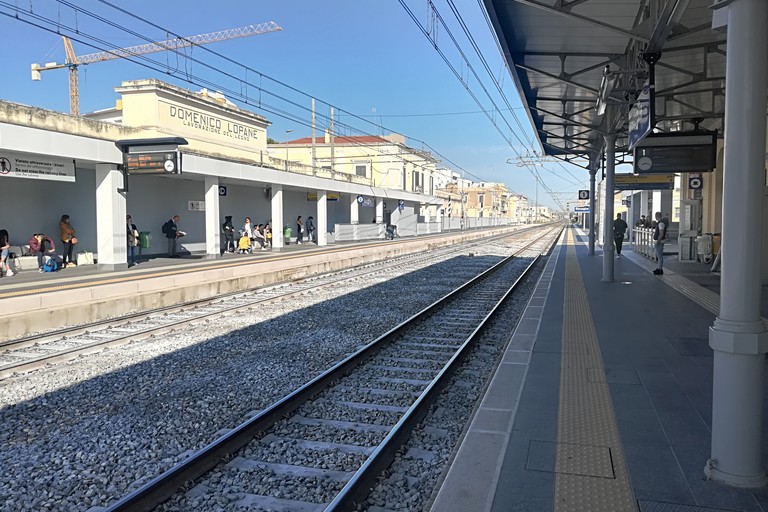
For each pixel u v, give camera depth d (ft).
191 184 85.97
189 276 49.39
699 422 15.34
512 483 12.06
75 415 19.25
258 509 12.58
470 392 20.92
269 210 108.88
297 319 36.88
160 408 19.70
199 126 83.71
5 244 52.08
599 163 74.33
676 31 26.99
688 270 57.16
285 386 22.02
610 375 20.03
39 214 61.57
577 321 30.45
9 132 48.01
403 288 53.67
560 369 20.93
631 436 14.46
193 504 12.80
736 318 11.41
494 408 16.79
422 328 33.22
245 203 101.40
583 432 14.79
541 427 15.20
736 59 11.02
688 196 76.89
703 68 38.34
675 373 20.11
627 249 97.40
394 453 15.20
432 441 16.31
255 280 57.21
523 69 40.55
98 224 58.85
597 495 11.42
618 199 185.57
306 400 19.90
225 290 52.49
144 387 22.24
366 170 174.91
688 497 11.20
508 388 18.72
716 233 65.05
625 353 23.16
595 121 59.57
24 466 15.19
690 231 67.56
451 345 28.78
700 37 32.99
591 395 17.83
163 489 13.01
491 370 23.81
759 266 11.28
